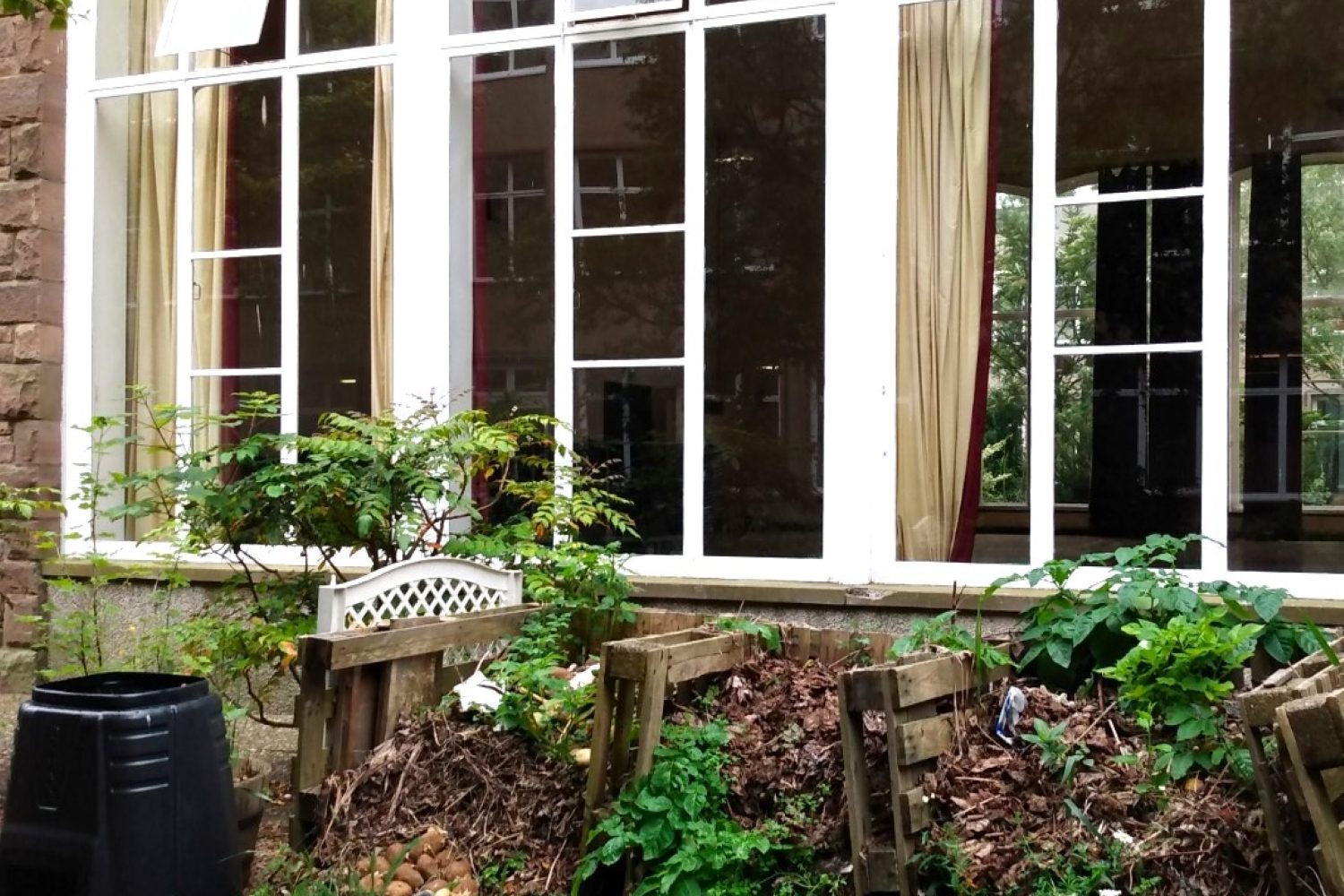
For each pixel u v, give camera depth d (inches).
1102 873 130.6
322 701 162.2
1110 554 173.6
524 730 163.9
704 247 224.4
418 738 165.0
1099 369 202.8
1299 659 163.5
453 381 239.6
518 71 237.0
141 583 255.8
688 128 225.5
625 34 229.5
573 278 232.1
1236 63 201.9
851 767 141.2
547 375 233.9
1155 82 202.1
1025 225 208.2
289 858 157.2
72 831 131.7
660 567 223.1
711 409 223.6
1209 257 197.0
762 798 151.2
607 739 149.8
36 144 264.5
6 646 266.8
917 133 213.5
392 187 244.8
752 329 221.3
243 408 233.1
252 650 196.7
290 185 251.3
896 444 214.1
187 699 138.6
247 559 249.3
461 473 210.1
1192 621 156.9
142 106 264.7
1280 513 196.1
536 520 202.5
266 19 254.8
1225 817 132.9
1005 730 150.7
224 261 257.0
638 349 227.9
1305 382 197.8
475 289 239.1
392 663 168.1
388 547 199.8
